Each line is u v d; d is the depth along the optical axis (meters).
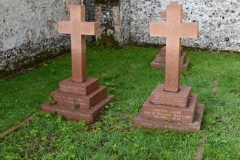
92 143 4.21
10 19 7.39
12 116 5.09
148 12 10.84
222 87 6.46
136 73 7.48
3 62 7.29
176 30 4.54
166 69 4.73
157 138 4.29
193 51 10.30
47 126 4.75
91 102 5.17
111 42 10.51
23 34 7.90
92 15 11.37
